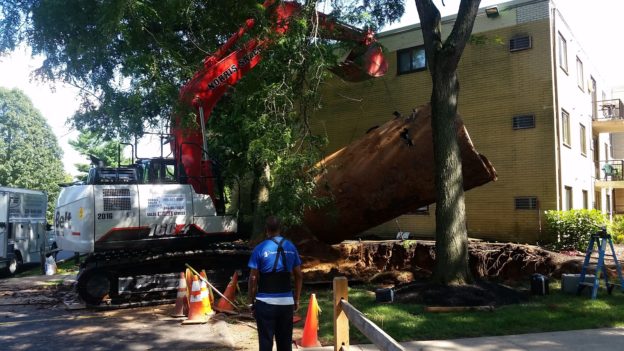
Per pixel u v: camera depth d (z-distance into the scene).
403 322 6.74
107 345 6.36
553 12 16.17
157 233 8.88
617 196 31.75
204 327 7.28
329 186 10.31
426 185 9.84
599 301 7.95
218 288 9.53
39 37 10.95
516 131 16.27
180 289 8.23
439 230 8.45
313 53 9.63
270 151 8.62
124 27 9.04
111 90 10.58
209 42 11.81
